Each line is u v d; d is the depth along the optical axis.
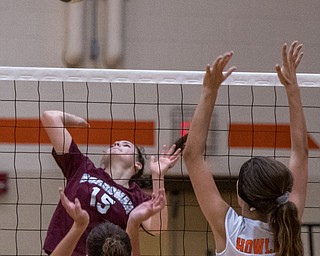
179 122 14.91
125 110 14.98
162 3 15.50
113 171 9.56
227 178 14.56
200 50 15.48
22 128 14.84
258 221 5.84
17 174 14.74
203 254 14.52
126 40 15.34
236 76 8.64
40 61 15.19
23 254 14.70
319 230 14.85
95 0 15.23
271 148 14.91
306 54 15.63
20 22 15.22
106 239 5.84
